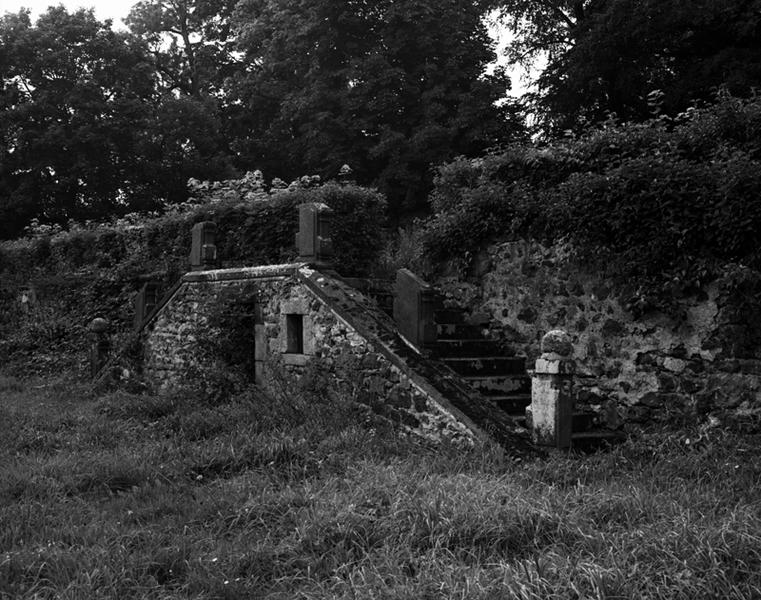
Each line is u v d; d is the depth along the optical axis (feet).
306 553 15.87
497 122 76.59
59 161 89.76
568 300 29.81
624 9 59.82
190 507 19.39
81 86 90.12
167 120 96.12
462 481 19.16
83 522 18.44
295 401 29.04
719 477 20.70
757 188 23.82
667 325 26.27
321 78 84.53
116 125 90.89
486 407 25.66
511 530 15.88
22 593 14.03
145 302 44.52
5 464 23.39
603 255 27.91
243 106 105.29
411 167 79.77
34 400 37.68
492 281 33.22
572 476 21.11
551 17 75.92
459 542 15.58
